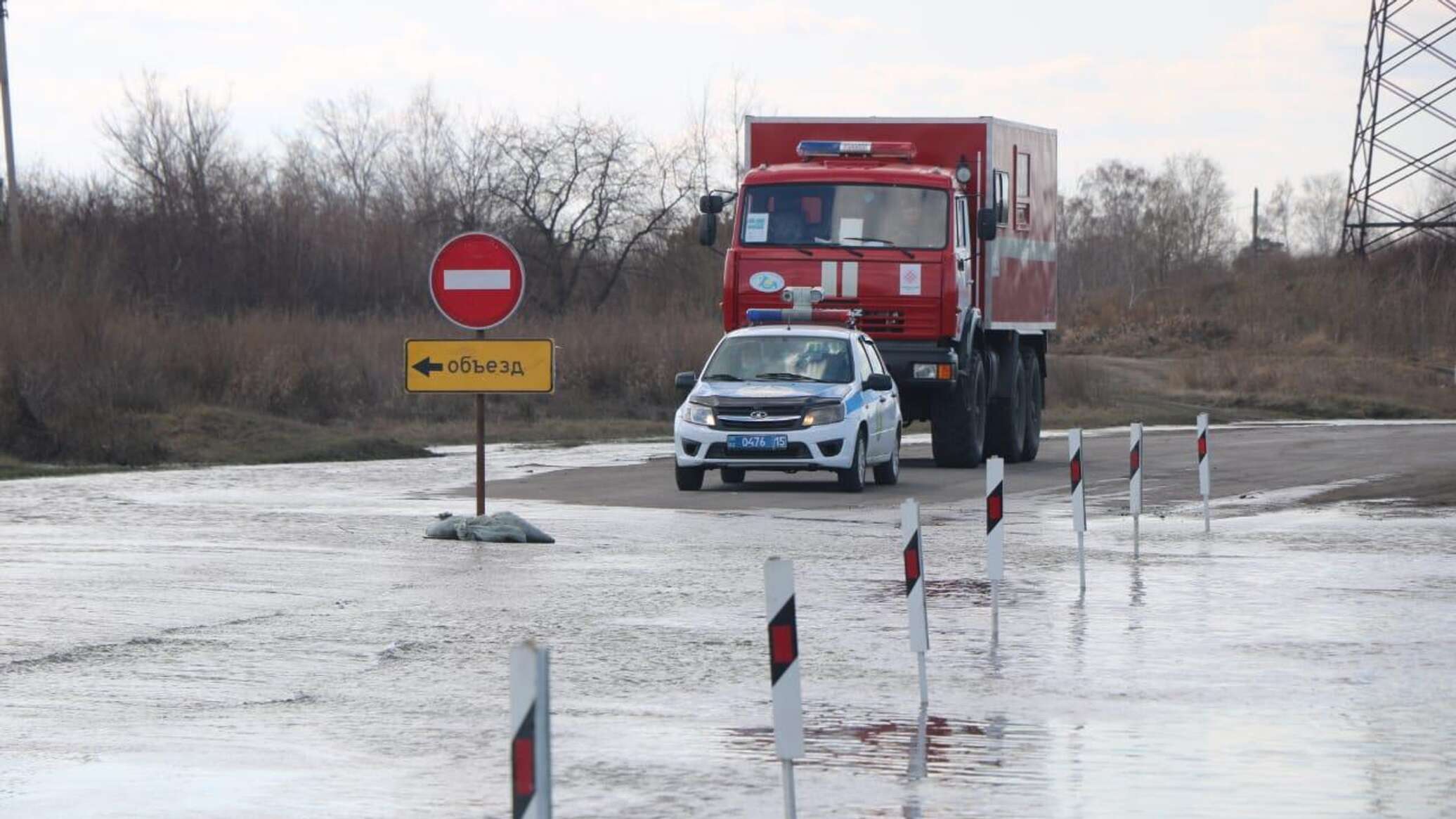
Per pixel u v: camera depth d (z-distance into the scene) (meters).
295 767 11.19
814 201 36.72
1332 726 12.33
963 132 38.47
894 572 20.70
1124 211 170.38
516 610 17.69
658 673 14.33
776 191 36.88
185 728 12.30
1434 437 52.25
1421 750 11.59
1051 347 112.69
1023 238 41.47
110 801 10.34
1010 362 41.25
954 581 20.02
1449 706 13.04
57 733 12.14
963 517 27.58
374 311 79.44
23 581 19.55
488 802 10.31
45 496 31.19
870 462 32.53
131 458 43.62
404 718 12.64
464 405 57.91
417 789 10.62
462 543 23.44
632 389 62.62
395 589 19.09
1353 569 21.12
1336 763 11.23
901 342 36.44
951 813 10.00
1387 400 82.19
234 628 16.47
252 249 81.44
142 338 50.06
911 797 10.38
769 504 29.52
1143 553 22.83
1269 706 13.04
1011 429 41.19
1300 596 18.81
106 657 15.00
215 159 86.12
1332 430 59.31
